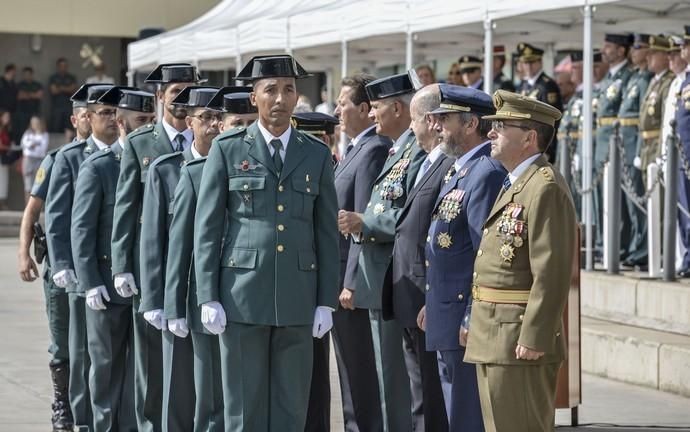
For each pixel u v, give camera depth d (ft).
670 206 63.62
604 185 71.67
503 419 36.40
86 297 48.60
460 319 39.37
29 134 164.45
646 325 63.36
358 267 45.62
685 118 65.26
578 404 51.49
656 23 77.97
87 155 50.93
